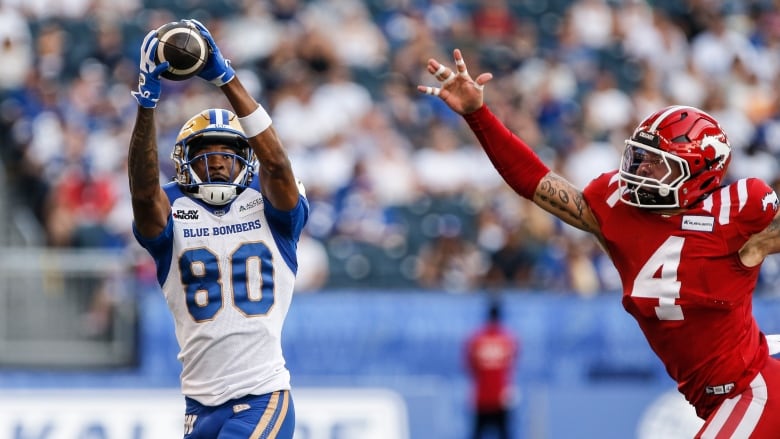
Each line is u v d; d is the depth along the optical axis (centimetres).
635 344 4869
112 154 5209
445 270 5038
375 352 4728
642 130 2106
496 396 4588
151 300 4603
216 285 2117
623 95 6438
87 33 5944
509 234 5047
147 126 2008
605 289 5056
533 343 4816
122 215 5009
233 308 2111
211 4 6350
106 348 4559
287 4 6331
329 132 5600
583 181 5791
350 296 4747
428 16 6656
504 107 6019
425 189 5525
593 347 4847
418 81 6138
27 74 5616
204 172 2152
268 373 2116
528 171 2138
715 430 2134
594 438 4694
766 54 6962
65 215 4944
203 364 2112
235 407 2095
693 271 2089
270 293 2141
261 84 5825
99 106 5503
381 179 5466
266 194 2130
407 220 5297
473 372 4612
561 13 6981
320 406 4544
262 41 6153
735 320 2112
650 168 2094
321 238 5109
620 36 6806
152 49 1961
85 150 5228
